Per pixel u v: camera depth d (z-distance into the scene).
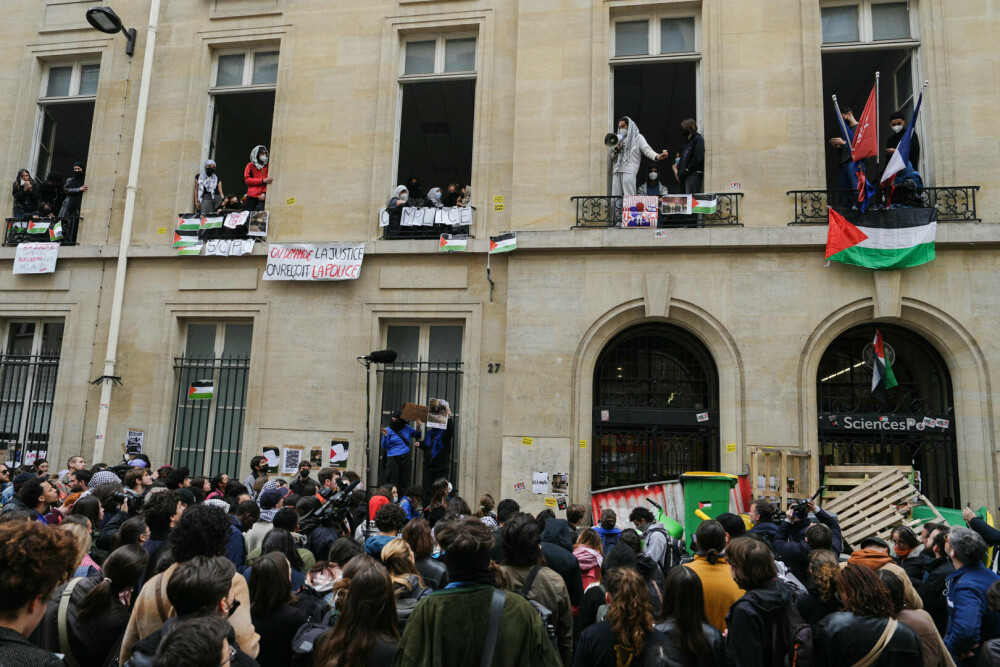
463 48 10.52
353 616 2.58
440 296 9.55
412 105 13.70
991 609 3.36
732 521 4.57
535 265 9.09
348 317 9.71
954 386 8.18
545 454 8.59
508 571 3.64
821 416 8.49
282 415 9.59
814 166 8.78
